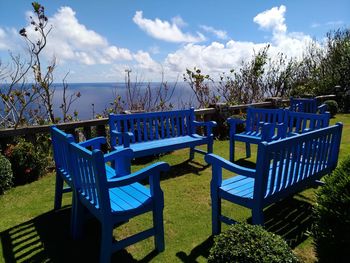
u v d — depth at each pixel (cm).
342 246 192
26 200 360
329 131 294
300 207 323
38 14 561
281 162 241
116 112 625
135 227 290
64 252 251
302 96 982
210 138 489
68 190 333
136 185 270
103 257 218
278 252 172
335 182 206
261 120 530
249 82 973
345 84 1148
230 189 257
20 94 524
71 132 481
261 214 232
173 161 508
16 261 239
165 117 494
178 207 330
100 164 202
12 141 432
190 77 782
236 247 175
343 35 1312
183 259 238
